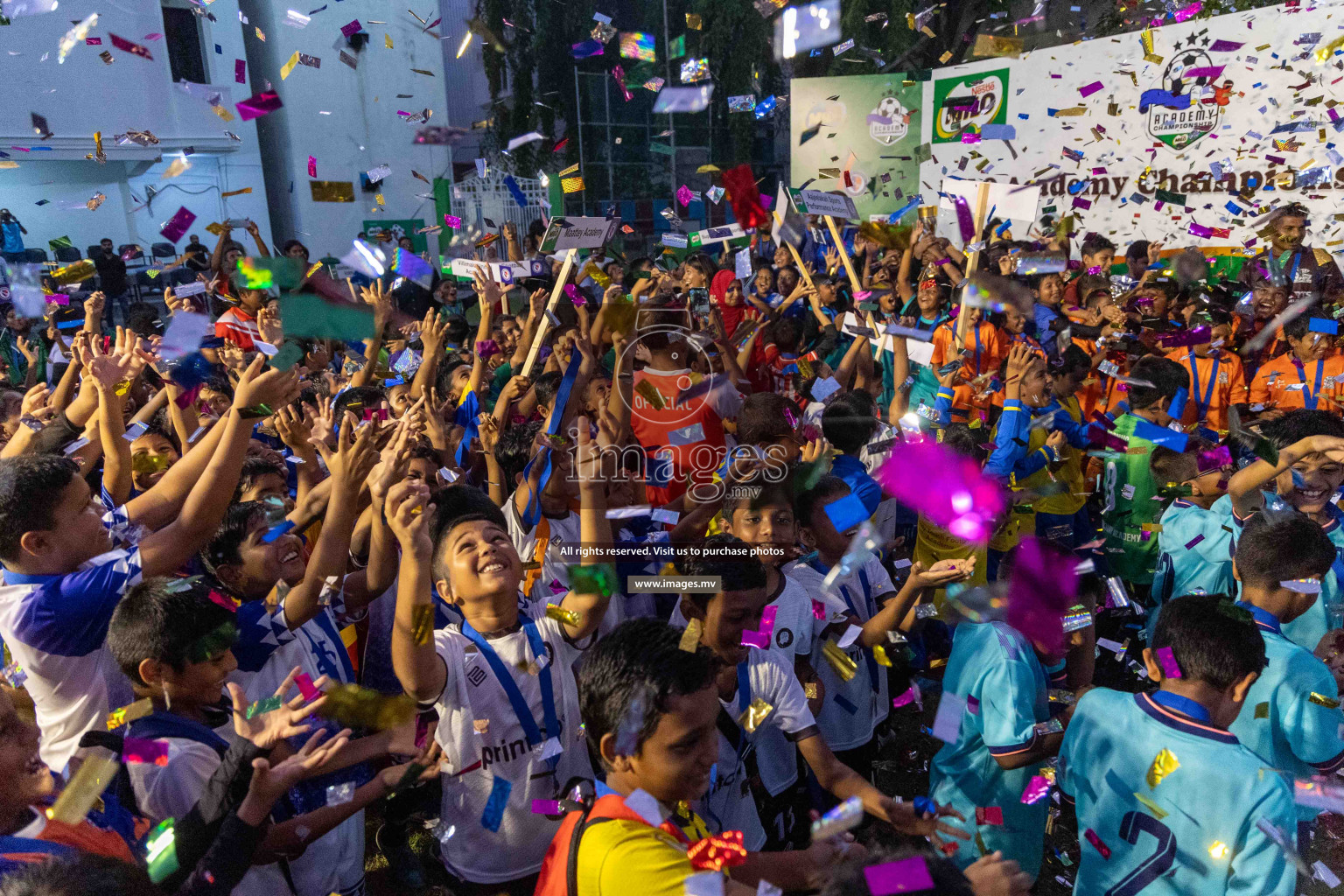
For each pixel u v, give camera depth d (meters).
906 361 4.33
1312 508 2.62
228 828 1.35
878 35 11.70
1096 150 8.18
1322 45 6.51
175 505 2.34
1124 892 1.70
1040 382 3.43
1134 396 3.76
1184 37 7.42
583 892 1.24
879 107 10.14
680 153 15.67
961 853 2.18
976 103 9.28
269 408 2.06
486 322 4.52
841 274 7.71
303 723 1.64
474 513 2.00
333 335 2.05
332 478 2.16
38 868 0.93
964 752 2.22
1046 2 9.78
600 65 14.48
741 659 1.94
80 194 14.19
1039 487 3.54
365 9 15.80
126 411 4.04
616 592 2.07
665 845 1.26
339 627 2.46
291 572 2.26
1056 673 2.64
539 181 13.55
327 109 15.69
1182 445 3.38
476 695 1.84
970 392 4.50
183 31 14.73
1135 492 3.74
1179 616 1.73
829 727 2.46
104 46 13.73
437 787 2.38
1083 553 3.86
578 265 5.08
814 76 12.55
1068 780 1.86
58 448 2.97
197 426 3.28
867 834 1.76
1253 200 6.99
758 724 1.89
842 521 2.55
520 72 13.88
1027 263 5.80
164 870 1.32
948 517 3.18
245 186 15.62
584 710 1.45
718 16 12.73
